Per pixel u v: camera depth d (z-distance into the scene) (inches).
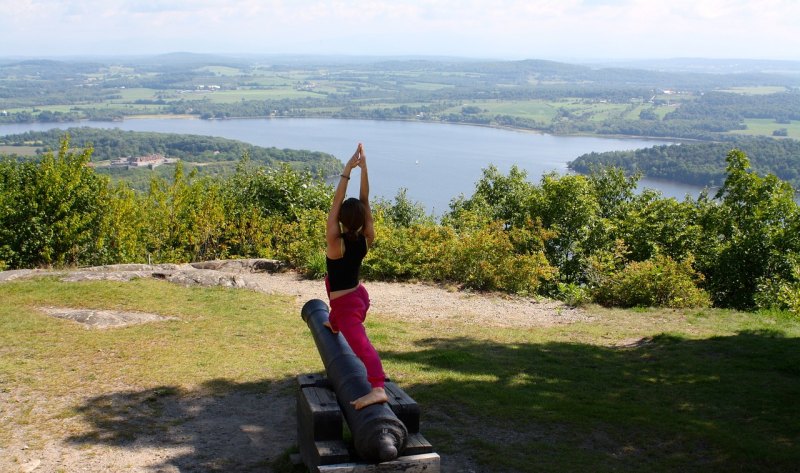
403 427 152.4
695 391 285.1
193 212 686.5
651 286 507.8
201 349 313.3
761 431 237.6
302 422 190.2
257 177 767.1
